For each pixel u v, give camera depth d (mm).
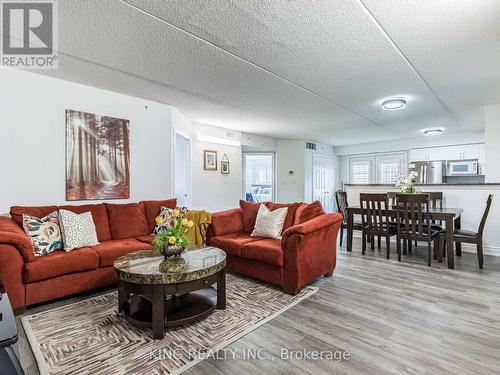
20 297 2375
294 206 3551
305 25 2225
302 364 1710
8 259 2314
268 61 2869
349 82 3436
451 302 2566
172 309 2301
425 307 2469
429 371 1633
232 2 1939
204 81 3422
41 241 2676
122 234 3490
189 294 2617
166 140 4469
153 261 2396
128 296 2496
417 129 6285
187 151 5469
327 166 8633
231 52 2680
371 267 3660
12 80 3068
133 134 4082
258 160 8008
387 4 1963
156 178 4355
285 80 3383
